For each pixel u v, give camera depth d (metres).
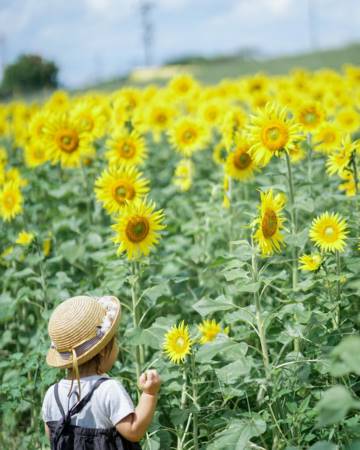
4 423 4.64
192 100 10.22
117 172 4.62
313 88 10.80
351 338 2.18
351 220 4.38
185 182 6.89
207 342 3.82
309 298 4.01
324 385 3.63
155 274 5.36
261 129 4.32
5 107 11.86
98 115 6.46
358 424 3.25
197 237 5.79
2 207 5.89
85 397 2.88
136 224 4.04
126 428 2.84
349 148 4.49
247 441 3.19
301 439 3.33
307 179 4.99
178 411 3.53
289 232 4.23
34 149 7.22
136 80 34.41
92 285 5.34
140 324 4.42
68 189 6.83
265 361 3.52
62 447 2.89
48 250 5.70
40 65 36.00
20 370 4.64
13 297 5.89
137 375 4.04
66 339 2.91
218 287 5.13
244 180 5.23
